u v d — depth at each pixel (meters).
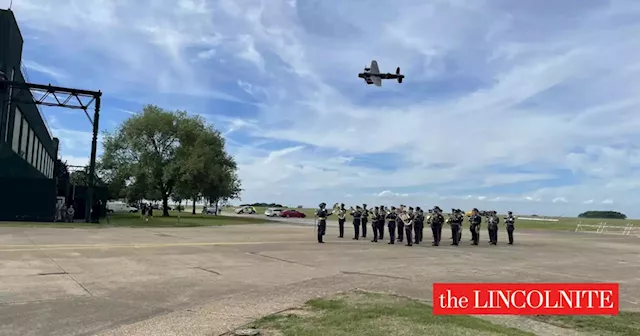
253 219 53.75
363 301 7.93
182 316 6.94
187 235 23.12
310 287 9.53
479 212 23.69
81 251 14.18
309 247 18.47
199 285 9.50
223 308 7.48
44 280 9.41
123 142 50.00
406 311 7.10
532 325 7.27
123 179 49.31
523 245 24.23
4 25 30.55
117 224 31.95
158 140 49.97
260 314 7.07
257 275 11.00
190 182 46.91
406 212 22.58
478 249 20.80
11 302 7.52
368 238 25.58
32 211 30.33
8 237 18.22
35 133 43.41
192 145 49.81
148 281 9.77
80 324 6.41
